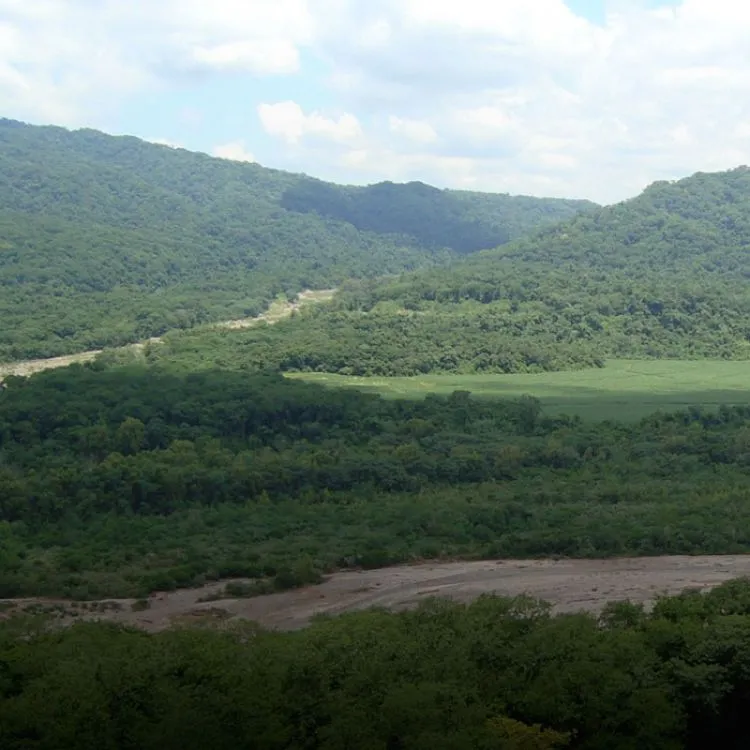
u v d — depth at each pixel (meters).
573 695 41.00
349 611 63.62
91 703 39.22
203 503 96.75
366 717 38.41
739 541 82.88
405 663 42.31
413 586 72.56
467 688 40.62
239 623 55.03
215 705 39.03
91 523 91.62
